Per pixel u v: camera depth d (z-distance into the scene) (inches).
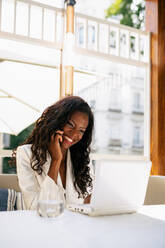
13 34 90.2
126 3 427.5
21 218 37.8
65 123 61.7
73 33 95.7
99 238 30.6
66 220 38.2
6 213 40.9
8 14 105.0
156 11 117.6
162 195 86.0
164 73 117.6
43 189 51.3
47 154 60.9
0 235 30.0
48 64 99.5
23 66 96.5
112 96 781.9
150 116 117.1
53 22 108.6
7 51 95.0
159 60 116.6
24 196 55.5
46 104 98.2
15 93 95.8
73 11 95.5
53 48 98.8
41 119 64.8
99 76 115.3
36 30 109.9
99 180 40.8
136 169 44.4
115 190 42.7
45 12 99.4
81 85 108.7
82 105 64.1
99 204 41.8
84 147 66.9
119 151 789.2
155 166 113.3
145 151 117.6
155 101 116.0
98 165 40.6
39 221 36.6
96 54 106.5
